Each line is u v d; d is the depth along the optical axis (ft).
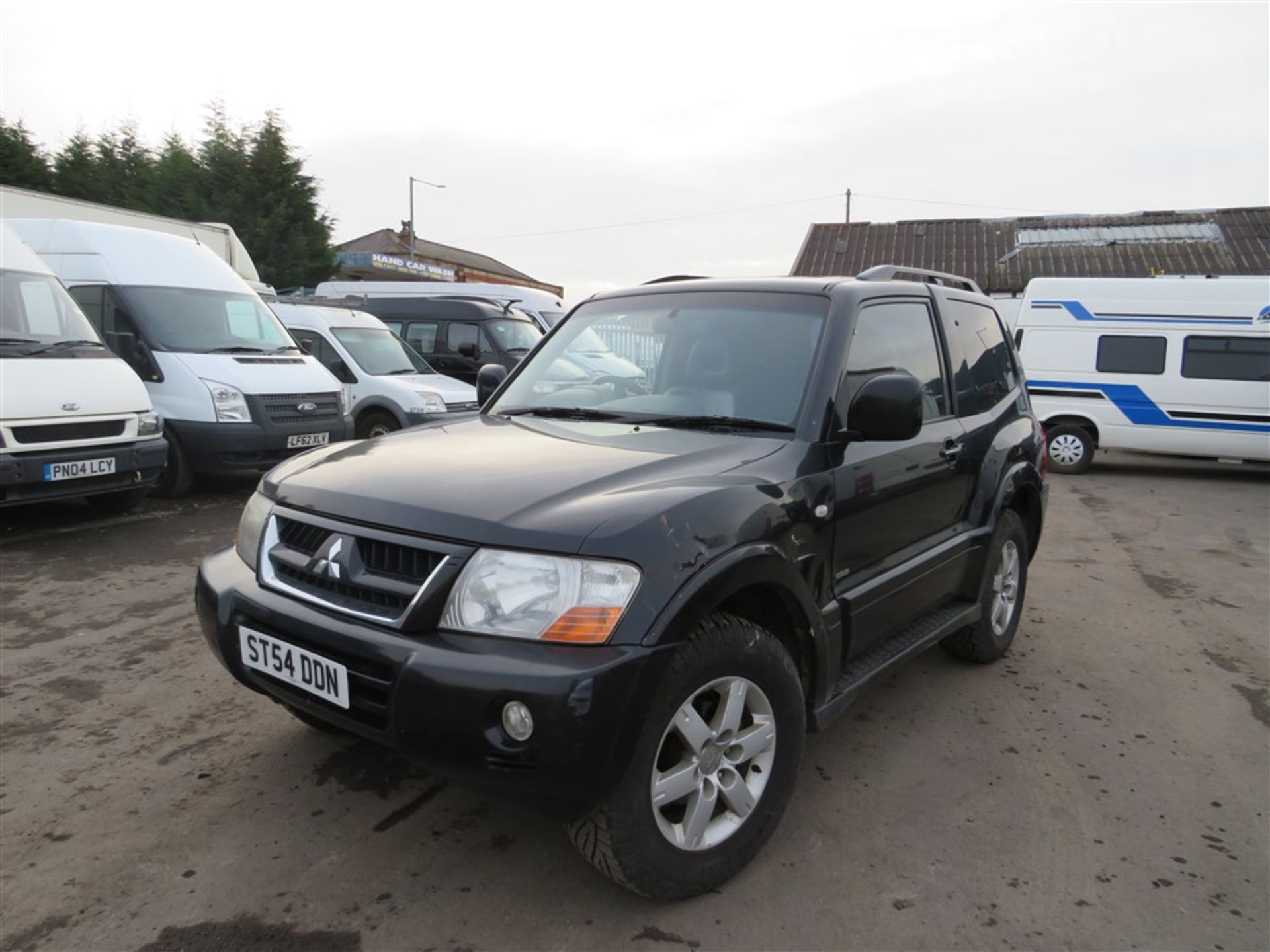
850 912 7.98
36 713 11.86
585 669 6.63
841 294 10.80
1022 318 40.68
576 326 12.69
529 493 7.63
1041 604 18.69
